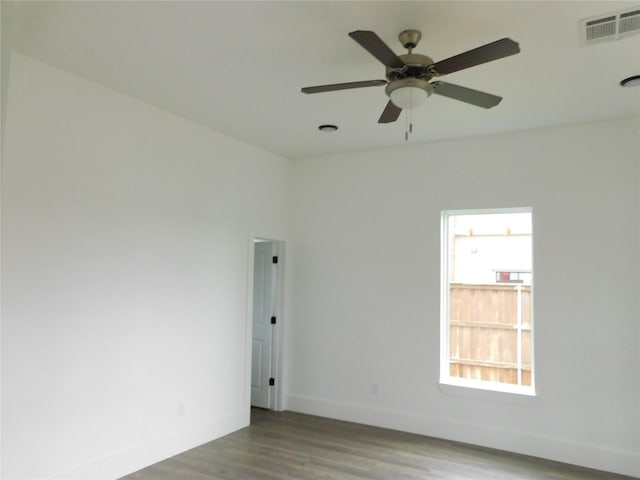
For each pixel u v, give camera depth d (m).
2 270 2.98
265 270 5.75
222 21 2.70
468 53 2.32
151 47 3.01
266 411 5.49
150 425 3.91
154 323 3.96
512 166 4.53
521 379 4.59
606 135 4.18
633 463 3.90
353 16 2.62
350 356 5.20
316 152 5.38
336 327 5.30
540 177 4.41
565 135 4.33
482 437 4.48
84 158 3.47
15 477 3.03
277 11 2.59
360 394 5.11
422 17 2.61
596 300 4.12
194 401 4.32
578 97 3.67
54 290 3.25
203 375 4.42
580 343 4.16
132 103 3.83
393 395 4.93
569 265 4.24
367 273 5.17
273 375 5.59
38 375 3.15
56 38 2.90
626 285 4.03
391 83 2.69
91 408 3.47
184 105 3.99
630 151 4.08
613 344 4.04
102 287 3.56
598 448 4.02
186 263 4.28
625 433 3.96
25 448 3.08
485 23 2.66
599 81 3.38
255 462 3.99
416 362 4.84
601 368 4.07
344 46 2.96
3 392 2.98
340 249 5.35
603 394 4.05
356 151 5.31
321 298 5.42
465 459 4.14
